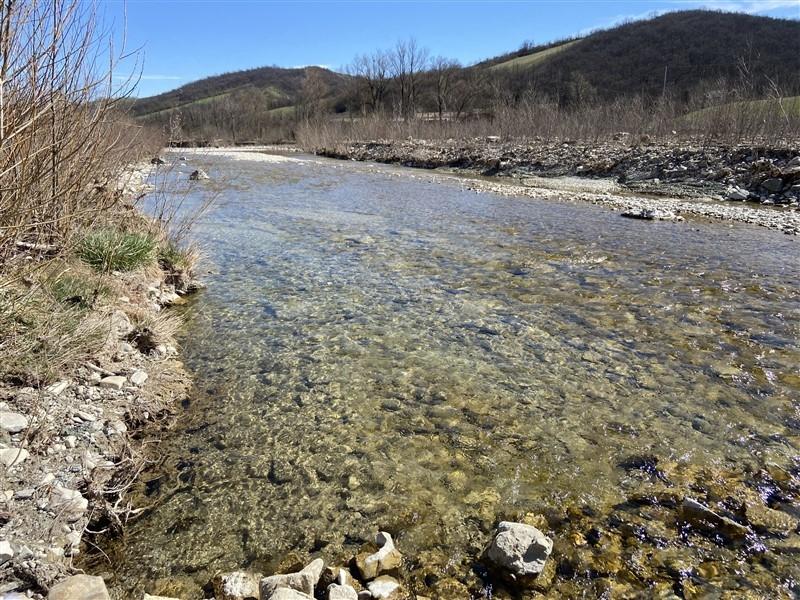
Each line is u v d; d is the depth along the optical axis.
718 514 3.10
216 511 3.23
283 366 5.06
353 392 4.58
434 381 4.76
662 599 2.58
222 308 6.53
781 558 2.80
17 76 3.84
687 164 17.11
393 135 35.34
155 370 4.77
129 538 3.02
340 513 3.21
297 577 2.56
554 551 2.88
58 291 4.92
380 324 6.02
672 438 3.88
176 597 2.65
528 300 6.74
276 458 3.71
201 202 13.25
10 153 3.80
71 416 3.77
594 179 18.50
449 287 7.24
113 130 6.67
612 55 77.75
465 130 33.28
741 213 12.37
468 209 13.27
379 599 2.57
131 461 3.58
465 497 3.32
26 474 3.16
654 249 9.19
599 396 4.48
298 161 28.42
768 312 6.24
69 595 2.43
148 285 6.50
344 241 9.76
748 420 4.10
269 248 9.20
